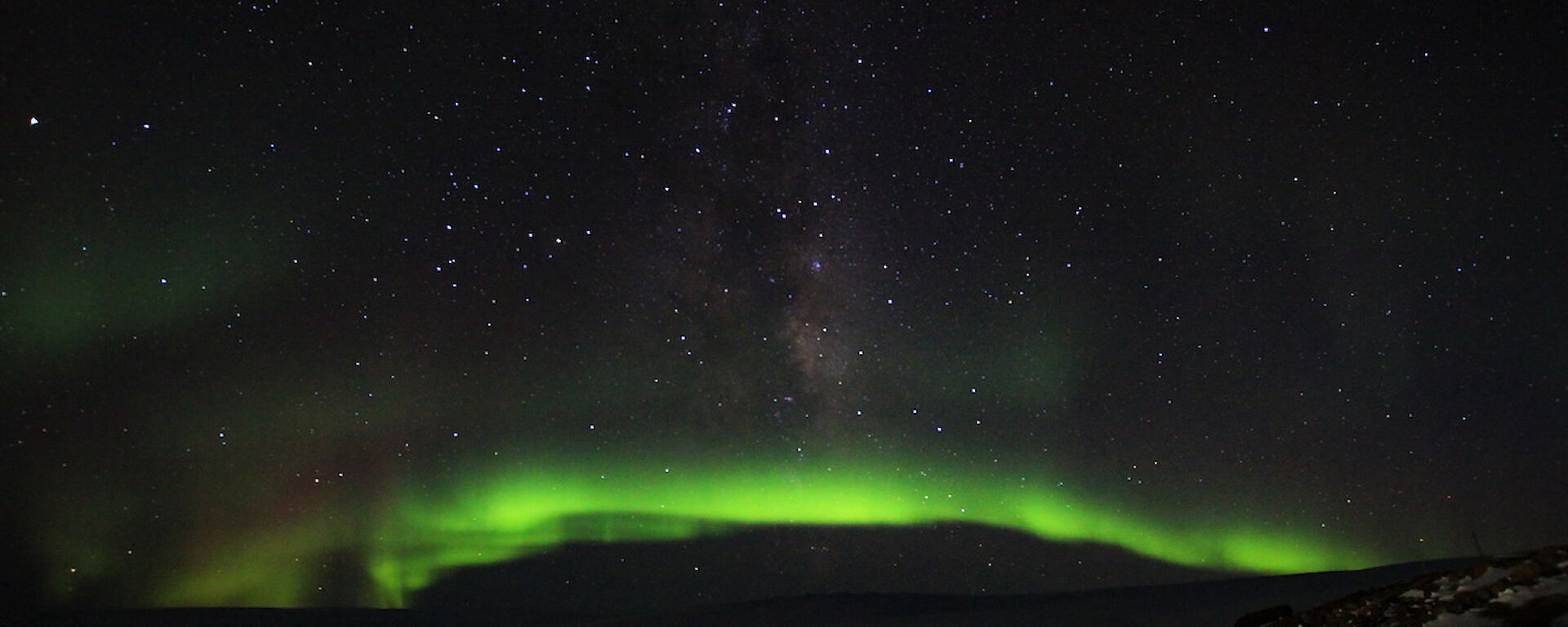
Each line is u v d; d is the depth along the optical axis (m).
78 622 28.33
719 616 26.50
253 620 29.72
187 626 28.02
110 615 29.56
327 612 31.70
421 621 30.66
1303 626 8.43
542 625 29.28
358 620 30.86
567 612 32.53
